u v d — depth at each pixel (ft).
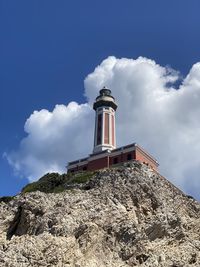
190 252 159.33
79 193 220.84
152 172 243.81
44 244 163.02
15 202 219.20
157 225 182.91
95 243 167.94
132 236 172.55
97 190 222.28
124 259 164.96
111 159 282.36
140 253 164.14
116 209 201.46
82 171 282.15
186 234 172.76
